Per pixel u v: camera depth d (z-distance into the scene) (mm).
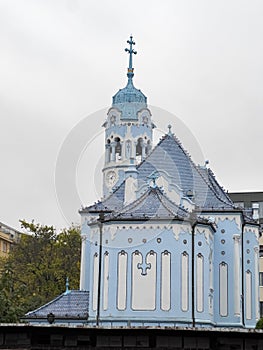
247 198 122125
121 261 57469
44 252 99625
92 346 36125
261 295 93062
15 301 80688
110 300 57000
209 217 65438
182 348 35812
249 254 67312
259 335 35594
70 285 96250
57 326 35781
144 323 55812
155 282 56719
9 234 134125
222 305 63656
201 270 58438
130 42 83312
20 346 36125
